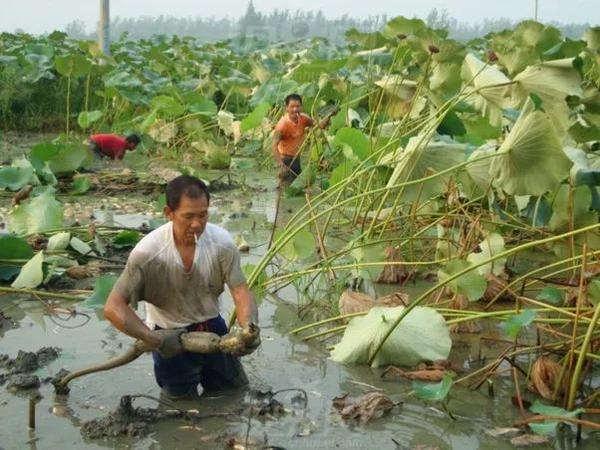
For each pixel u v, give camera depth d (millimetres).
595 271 6328
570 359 4547
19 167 10328
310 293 6617
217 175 12797
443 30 12414
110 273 7066
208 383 4723
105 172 12070
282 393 4750
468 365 5211
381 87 8844
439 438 4238
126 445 4113
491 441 4215
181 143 14773
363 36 10914
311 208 6867
